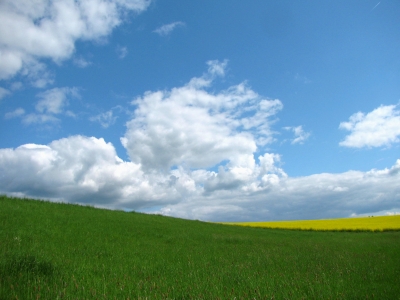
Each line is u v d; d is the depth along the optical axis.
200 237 24.81
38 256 10.58
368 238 31.23
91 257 12.59
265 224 64.50
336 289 8.41
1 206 24.75
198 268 11.70
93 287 8.02
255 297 7.44
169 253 15.63
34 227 18.86
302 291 8.29
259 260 14.09
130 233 22.61
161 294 7.57
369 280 9.73
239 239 24.38
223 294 7.75
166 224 33.41
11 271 8.59
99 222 25.69
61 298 6.88
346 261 13.94
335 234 40.03
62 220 23.55
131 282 8.81
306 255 16.23
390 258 14.85
